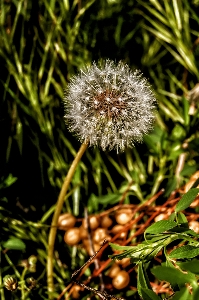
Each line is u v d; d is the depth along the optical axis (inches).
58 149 15.7
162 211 14.1
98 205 15.2
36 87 15.8
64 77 16.3
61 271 14.3
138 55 17.2
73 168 12.1
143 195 15.4
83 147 11.7
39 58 16.2
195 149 14.8
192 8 17.1
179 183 15.0
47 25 16.3
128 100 11.2
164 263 10.8
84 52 16.7
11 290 12.7
